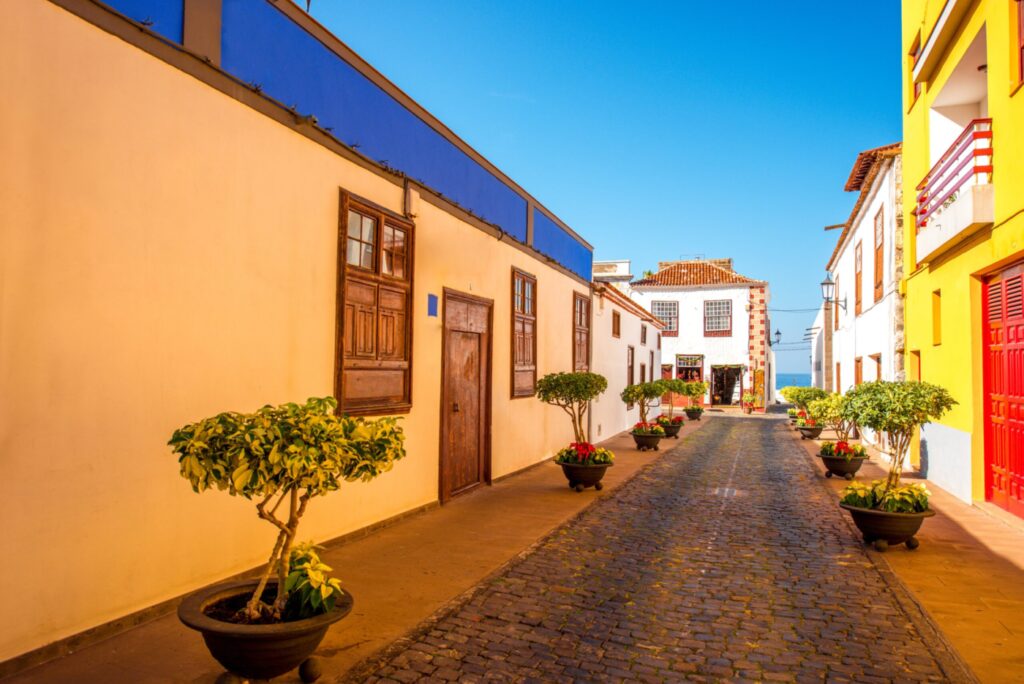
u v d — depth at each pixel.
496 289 10.64
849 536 7.54
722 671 4.02
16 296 3.67
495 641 4.41
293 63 5.93
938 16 9.80
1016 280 8.05
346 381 6.66
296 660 3.41
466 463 9.77
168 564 4.65
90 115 4.06
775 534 7.64
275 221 5.68
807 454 15.80
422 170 8.27
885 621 4.88
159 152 4.54
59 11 3.88
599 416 17.53
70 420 3.96
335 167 6.50
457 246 9.21
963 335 9.34
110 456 4.21
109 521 4.21
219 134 5.07
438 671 3.94
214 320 5.02
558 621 4.80
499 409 10.84
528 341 12.30
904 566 6.24
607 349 18.44
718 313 36.72
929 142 10.95
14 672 3.67
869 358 17.16
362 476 3.61
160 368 4.56
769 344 39.47
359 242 6.98
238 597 3.72
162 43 4.57
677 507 9.21
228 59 5.18
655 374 27.33
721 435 20.83
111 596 4.23
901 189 13.30
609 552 6.75
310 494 3.52
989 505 8.69
